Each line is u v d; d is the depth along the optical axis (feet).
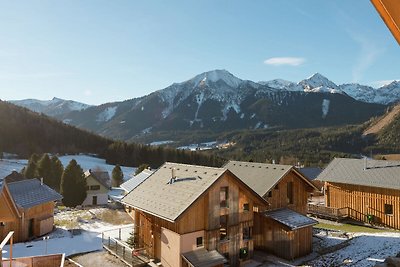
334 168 123.13
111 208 144.05
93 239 91.71
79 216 124.98
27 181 111.96
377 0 9.45
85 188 161.89
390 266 37.04
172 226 67.51
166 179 81.87
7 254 78.89
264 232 83.76
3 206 88.63
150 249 74.74
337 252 79.36
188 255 64.64
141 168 215.31
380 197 104.73
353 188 112.37
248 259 76.23
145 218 78.23
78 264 71.67
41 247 84.38
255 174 94.17
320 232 96.84
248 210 77.30
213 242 69.10
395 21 9.96
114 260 74.33
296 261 75.72
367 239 87.25
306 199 95.76
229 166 107.24
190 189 70.64
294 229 75.72
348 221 111.75
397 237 87.25
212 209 69.51
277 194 88.28
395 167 107.76
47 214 104.12
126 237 92.63
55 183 191.01
